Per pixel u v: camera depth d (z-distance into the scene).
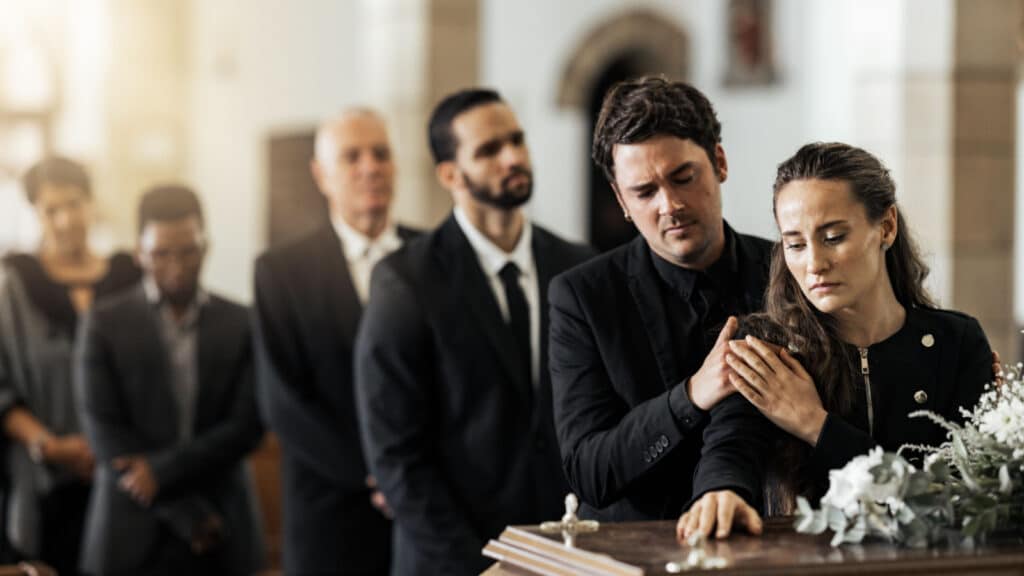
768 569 2.61
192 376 6.59
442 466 5.02
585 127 18.12
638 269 3.81
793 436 3.30
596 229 18.27
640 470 3.50
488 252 5.09
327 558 5.96
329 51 16.50
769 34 16.66
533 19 18.06
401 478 4.95
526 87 18.11
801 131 16.36
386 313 5.05
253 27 16.73
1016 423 3.01
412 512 4.93
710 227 3.63
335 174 6.22
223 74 16.70
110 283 7.11
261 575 6.72
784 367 3.27
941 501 2.83
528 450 4.96
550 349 3.88
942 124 10.66
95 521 6.47
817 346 3.29
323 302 6.09
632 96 3.58
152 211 6.56
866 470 2.82
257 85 16.73
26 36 16.09
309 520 5.98
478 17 12.38
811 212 3.15
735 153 17.03
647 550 2.81
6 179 16.05
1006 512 2.88
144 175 16.41
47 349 7.14
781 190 3.21
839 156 3.17
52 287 7.22
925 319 3.37
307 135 15.80
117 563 6.38
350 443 5.98
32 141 16.14
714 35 17.38
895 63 10.76
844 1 13.85
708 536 2.93
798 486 3.31
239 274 16.67
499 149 5.04
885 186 3.19
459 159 5.08
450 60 12.24
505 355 4.98
